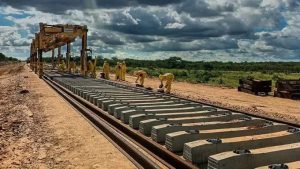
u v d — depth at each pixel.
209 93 22.23
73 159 6.61
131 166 6.04
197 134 5.98
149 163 5.49
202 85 29.34
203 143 5.23
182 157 5.63
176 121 7.50
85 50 32.25
